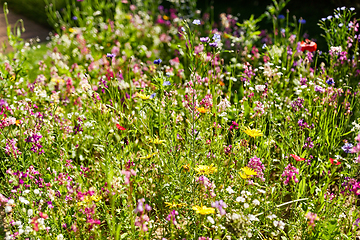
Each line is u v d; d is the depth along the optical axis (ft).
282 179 9.47
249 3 29.94
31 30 26.50
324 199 8.84
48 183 8.68
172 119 10.93
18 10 30.81
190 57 8.27
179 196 8.50
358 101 12.21
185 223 8.64
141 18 23.95
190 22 21.76
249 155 9.86
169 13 26.32
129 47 17.11
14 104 12.34
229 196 8.61
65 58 16.65
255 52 16.62
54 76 13.28
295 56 15.60
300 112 10.94
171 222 7.53
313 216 7.44
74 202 8.48
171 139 9.16
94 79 14.71
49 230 7.94
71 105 13.16
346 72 14.38
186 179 8.64
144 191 8.86
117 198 9.06
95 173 9.75
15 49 15.60
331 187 10.06
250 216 7.28
